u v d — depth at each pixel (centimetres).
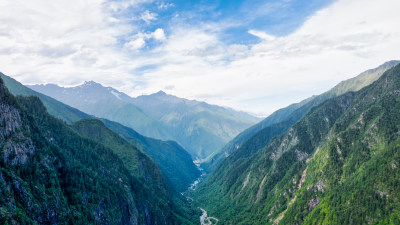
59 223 13738
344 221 19625
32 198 12644
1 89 14738
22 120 15500
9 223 10675
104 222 17350
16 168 13088
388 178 19638
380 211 18375
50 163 15725
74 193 16475
